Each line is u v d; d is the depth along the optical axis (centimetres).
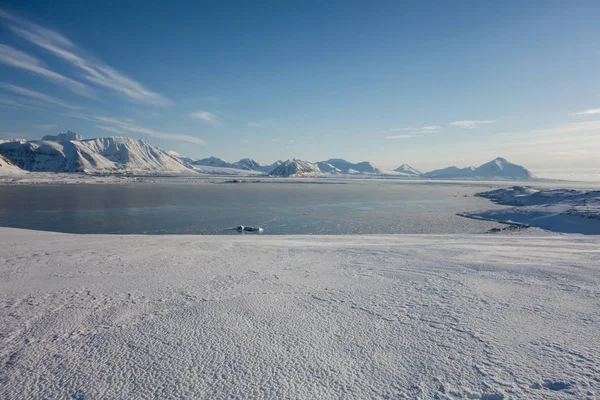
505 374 310
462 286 614
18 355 364
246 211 3812
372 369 328
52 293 593
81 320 463
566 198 3850
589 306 488
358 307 506
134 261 919
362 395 287
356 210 4025
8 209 3753
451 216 3434
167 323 450
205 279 695
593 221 2317
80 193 6419
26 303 537
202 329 429
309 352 364
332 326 434
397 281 663
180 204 4541
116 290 611
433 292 579
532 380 299
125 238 1596
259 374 322
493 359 339
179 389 299
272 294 580
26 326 442
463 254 1002
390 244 1326
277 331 421
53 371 332
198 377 318
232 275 732
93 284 655
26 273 759
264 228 2683
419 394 286
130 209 3856
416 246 1227
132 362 347
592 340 375
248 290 607
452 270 756
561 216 2638
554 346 363
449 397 280
